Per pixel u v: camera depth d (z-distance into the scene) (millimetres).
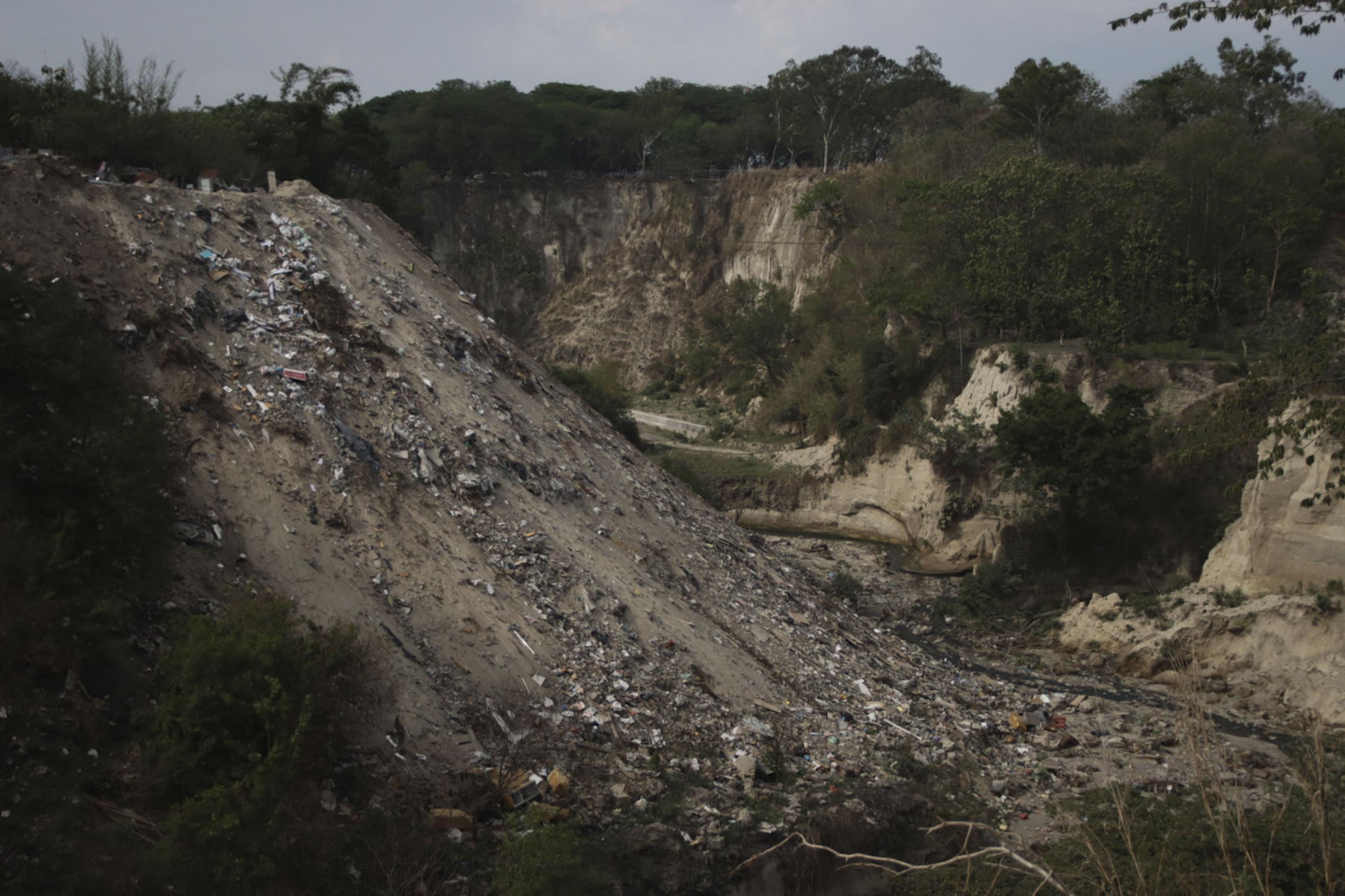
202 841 12859
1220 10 16266
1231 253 50406
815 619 30484
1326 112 61062
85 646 14844
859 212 72688
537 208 94938
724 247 88125
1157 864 14961
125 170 28828
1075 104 64375
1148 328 46625
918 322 56344
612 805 18359
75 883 12273
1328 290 47188
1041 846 19594
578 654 21719
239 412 21406
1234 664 30656
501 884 14867
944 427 48031
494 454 25562
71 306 18172
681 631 24453
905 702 26422
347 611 19109
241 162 34031
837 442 55562
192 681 14375
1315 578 30375
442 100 93812
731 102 111500
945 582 43750
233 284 24141
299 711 14742
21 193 21812
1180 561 38688
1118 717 28188
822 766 21891
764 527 54188
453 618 20516
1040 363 45625
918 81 88875
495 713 19266
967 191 51625
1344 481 19438
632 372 86438
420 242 92500
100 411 16984
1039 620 37750
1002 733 26469
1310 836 14133
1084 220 47625
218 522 19047
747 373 76250
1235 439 18641
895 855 19234
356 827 15273
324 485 21219
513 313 93375
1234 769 23969
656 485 33438
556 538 24641
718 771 20531
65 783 13555
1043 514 40562
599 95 113000
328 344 24312
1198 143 51906
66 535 14945
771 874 17844
